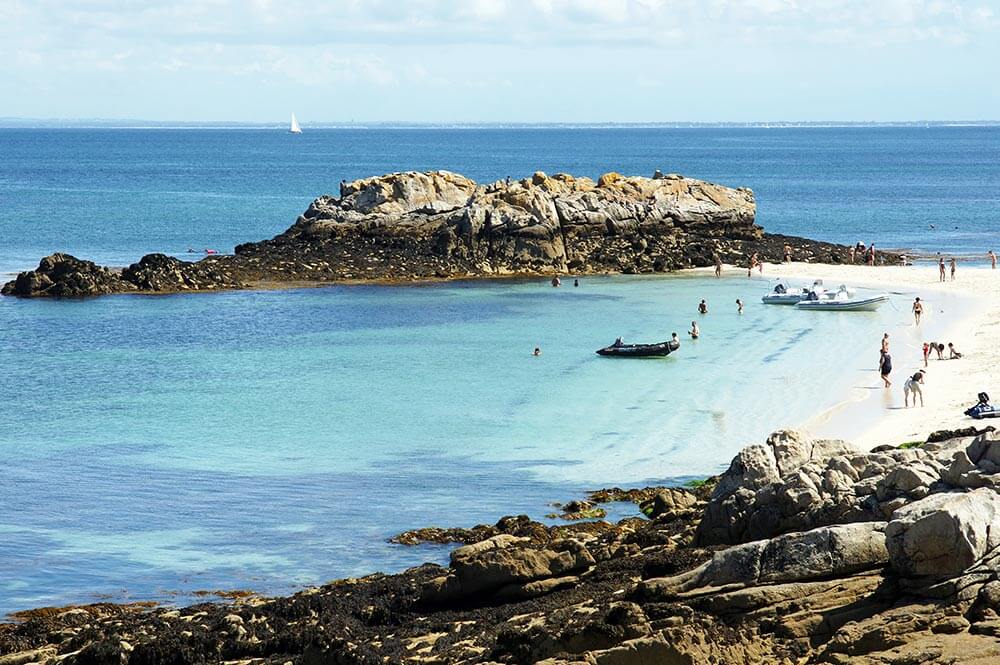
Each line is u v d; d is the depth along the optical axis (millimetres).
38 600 38031
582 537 39969
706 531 33469
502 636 27219
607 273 119250
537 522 43500
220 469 53219
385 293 107375
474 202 122438
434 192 127750
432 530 43844
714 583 27484
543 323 92188
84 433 59906
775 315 94188
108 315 96250
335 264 116062
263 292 107750
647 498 46750
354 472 52406
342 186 130125
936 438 41500
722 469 51344
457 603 32906
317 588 36906
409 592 34219
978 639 23125
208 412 64312
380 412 63844
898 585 25734
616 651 23781
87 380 72875
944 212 180625
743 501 32969
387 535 43875
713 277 115688
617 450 55094
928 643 23125
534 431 59125
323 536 43969
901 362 73000
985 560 25469
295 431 60031
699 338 84875
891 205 193000
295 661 29297
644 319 93438
